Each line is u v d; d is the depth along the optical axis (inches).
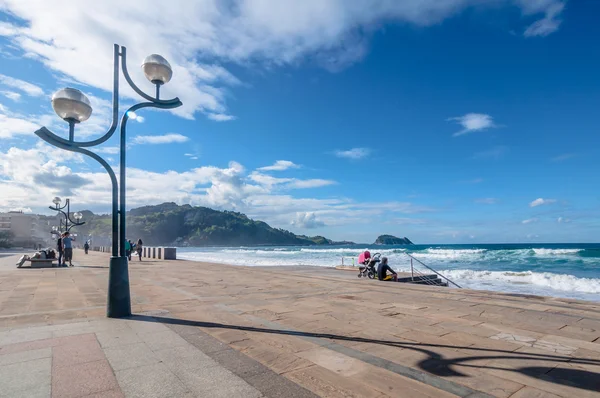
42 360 154.1
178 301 314.8
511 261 1582.2
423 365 151.5
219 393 122.0
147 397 118.7
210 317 245.4
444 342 185.2
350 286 419.8
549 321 233.0
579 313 257.8
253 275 577.9
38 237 5270.7
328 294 354.9
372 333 203.2
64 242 774.5
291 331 207.5
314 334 200.8
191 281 483.2
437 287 409.7
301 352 168.4
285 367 148.3
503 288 705.0
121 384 129.0
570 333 203.0
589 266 1323.8
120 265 247.1
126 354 162.9
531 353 167.5
